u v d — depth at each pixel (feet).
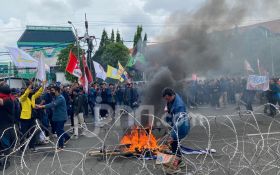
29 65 45.52
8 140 24.59
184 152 25.20
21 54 45.34
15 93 30.53
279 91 46.68
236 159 21.86
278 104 47.50
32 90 32.04
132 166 22.07
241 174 18.67
